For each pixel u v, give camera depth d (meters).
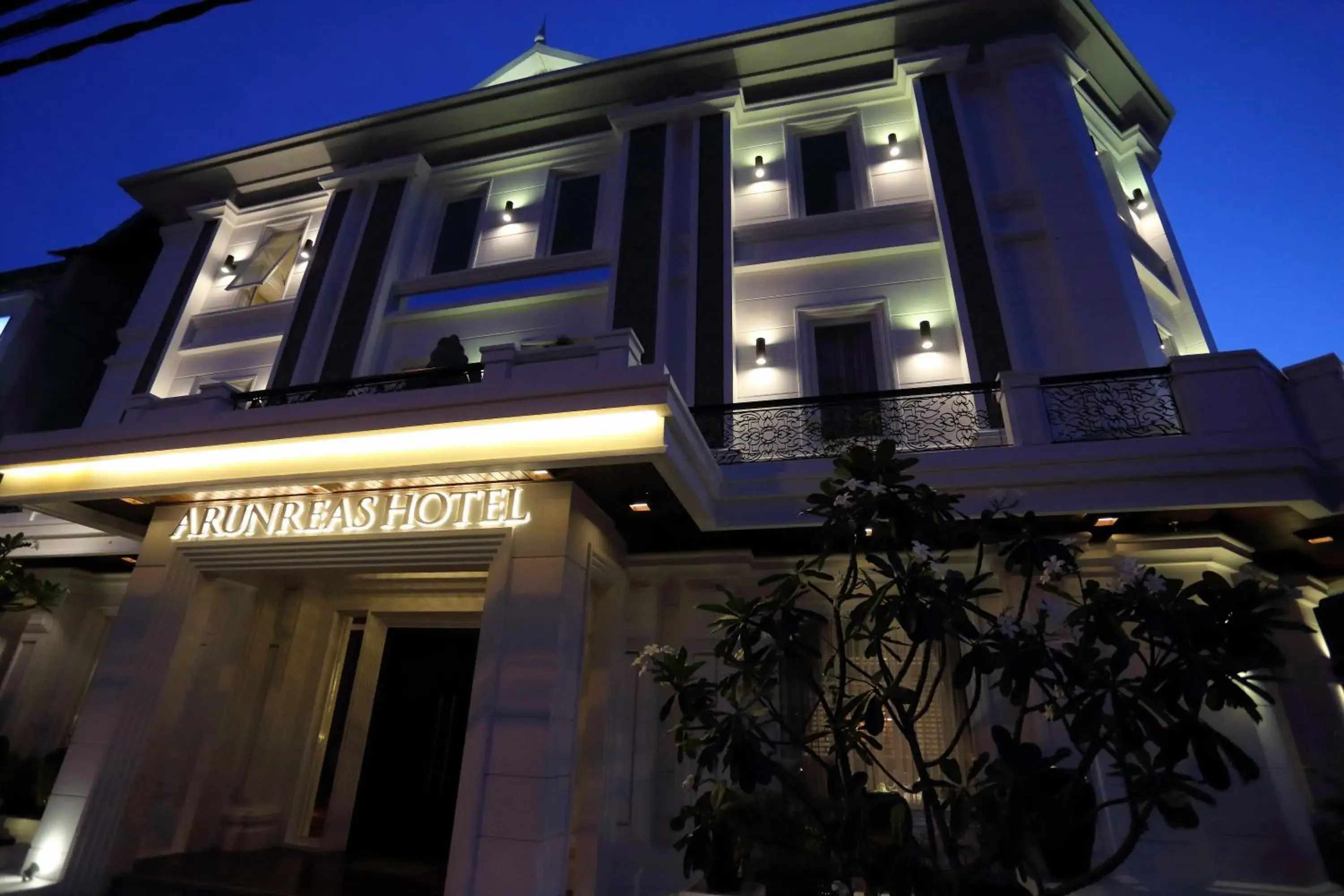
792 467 6.92
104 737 6.45
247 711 7.93
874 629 4.17
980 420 7.18
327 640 8.48
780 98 10.64
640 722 7.11
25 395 11.58
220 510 7.09
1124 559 3.95
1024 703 3.79
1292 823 5.87
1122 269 8.15
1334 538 6.47
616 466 5.74
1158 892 5.62
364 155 12.32
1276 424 5.95
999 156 9.40
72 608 10.18
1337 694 6.87
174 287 12.21
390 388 9.05
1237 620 3.71
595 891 6.23
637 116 10.73
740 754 4.16
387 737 8.12
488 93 11.45
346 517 6.62
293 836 7.73
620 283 9.59
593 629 7.18
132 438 6.79
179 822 7.07
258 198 12.84
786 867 5.46
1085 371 7.68
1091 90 10.73
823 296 9.04
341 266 11.13
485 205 11.40
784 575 4.73
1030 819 3.67
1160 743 3.49
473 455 5.79
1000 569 6.74
